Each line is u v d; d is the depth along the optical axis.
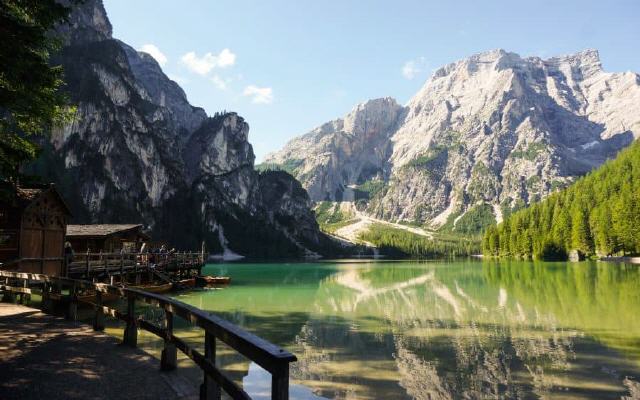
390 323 26.61
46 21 13.07
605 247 127.94
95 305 13.70
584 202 149.75
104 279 34.25
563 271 79.94
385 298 40.41
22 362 9.87
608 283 53.62
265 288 49.97
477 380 15.33
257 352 4.84
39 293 17.88
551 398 13.63
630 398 13.66
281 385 4.38
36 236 28.30
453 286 53.44
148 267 41.22
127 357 10.40
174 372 9.23
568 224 145.50
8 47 11.56
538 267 97.25
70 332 13.36
